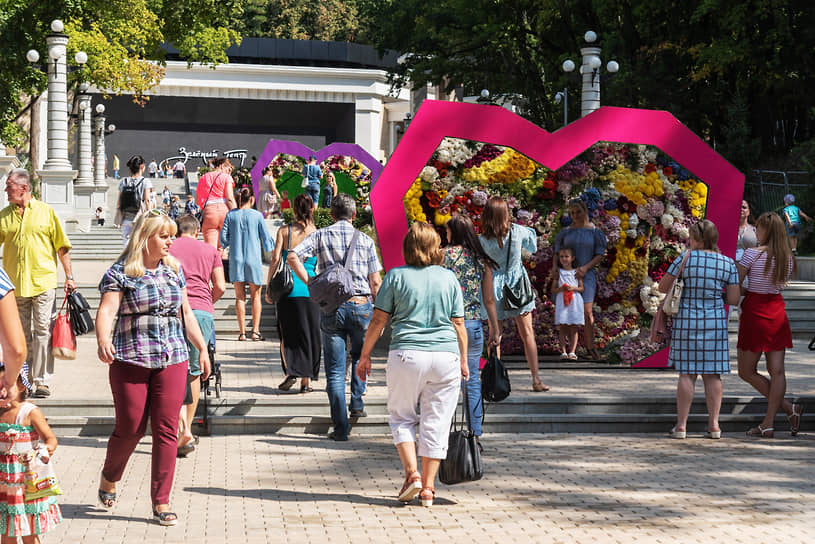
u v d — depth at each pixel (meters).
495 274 11.85
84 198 37.91
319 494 8.12
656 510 7.64
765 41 34.25
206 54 51.00
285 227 11.59
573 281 14.36
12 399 5.70
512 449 10.09
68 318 9.27
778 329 10.72
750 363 10.89
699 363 10.63
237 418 10.74
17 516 5.77
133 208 16.59
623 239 14.93
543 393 12.03
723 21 34.19
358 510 7.62
